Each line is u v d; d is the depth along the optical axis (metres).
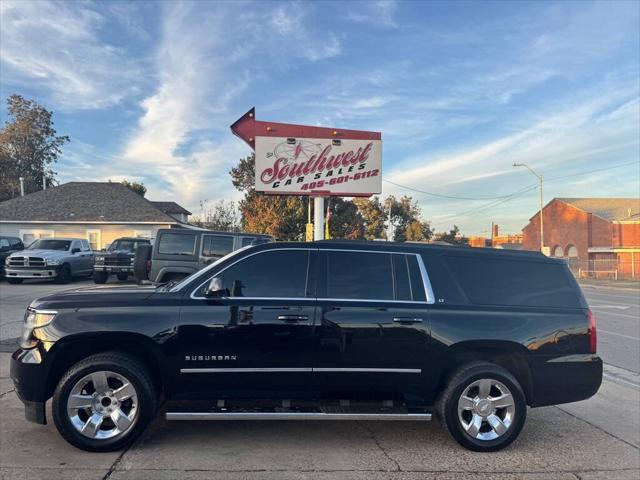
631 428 5.51
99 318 4.55
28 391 4.48
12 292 16.45
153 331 4.55
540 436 5.23
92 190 35.59
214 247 12.00
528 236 59.75
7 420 5.18
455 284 5.00
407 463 4.43
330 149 12.57
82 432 4.42
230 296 4.74
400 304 4.84
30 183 54.38
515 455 4.69
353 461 4.43
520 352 4.86
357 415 4.62
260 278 4.84
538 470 4.37
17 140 54.72
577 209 51.53
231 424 5.26
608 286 33.75
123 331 4.53
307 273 4.88
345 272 4.92
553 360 4.90
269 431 5.10
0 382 6.44
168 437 4.86
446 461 4.50
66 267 19.89
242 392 4.65
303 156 12.48
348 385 4.71
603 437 5.22
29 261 19.00
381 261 5.01
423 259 5.05
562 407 6.29
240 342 4.61
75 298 4.74
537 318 4.94
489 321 4.86
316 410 4.70
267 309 4.67
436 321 4.80
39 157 55.69
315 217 12.68
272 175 12.39
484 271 5.10
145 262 12.33
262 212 36.56
